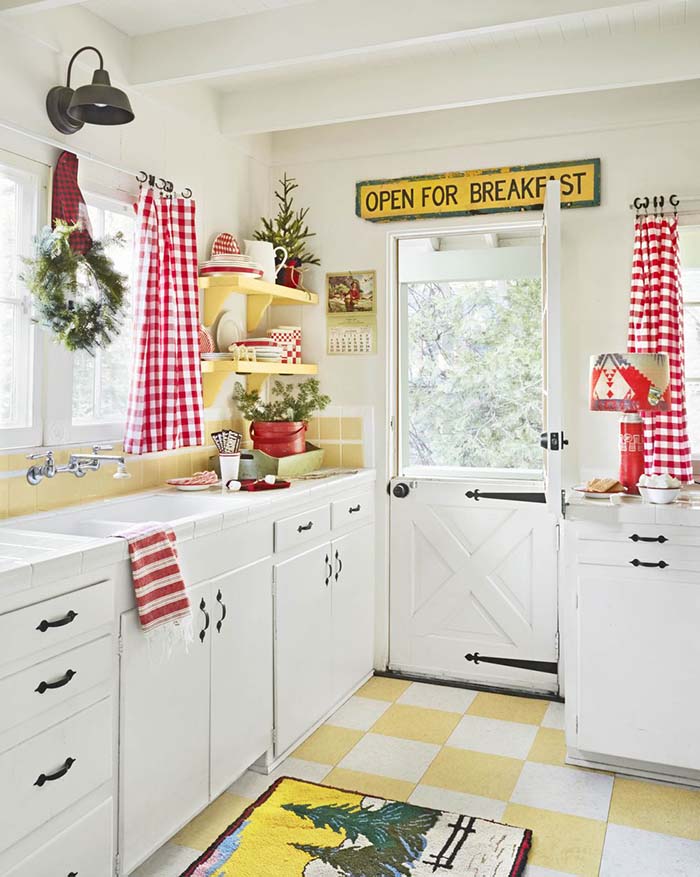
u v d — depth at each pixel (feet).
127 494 9.57
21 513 8.09
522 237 13.37
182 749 7.69
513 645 12.06
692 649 8.89
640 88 11.02
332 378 12.85
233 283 10.66
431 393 13.38
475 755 9.75
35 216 8.30
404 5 8.61
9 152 7.93
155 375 9.61
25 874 5.77
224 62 9.29
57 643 6.06
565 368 11.53
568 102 11.35
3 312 8.14
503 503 12.02
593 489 9.77
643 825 8.16
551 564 11.81
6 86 7.89
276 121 11.25
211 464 11.15
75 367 9.12
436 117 12.00
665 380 9.83
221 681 8.33
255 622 8.99
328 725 10.67
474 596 12.26
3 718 5.56
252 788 8.92
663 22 9.47
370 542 12.48
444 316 13.26
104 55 9.21
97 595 6.49
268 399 13.03
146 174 9.79
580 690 9.33
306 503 10.18
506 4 8.25
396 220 12.28
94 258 8.48
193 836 7.91
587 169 11.25
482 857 7.49
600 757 9.43
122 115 8.04
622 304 11.25
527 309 12.82
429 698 11.67
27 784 5.78
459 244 13.46
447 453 13.33
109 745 6.66
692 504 9.18
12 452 7.96
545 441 9.55
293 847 7.63
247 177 12.35
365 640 12.33
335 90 10.98
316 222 12.82
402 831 7.93
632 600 9.10
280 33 9.09
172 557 7.32
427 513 12.43
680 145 10.93
